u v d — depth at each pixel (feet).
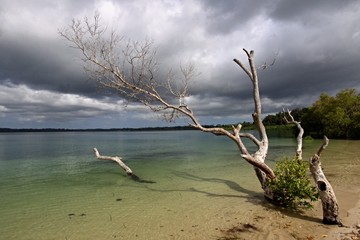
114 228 33.14
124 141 264.72
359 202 39.75
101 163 97.25
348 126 192.65
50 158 115.14
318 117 215.51
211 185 55.21
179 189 52.60
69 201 46.24
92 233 31.91
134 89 48.42
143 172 74.90
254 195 46.50
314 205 39.11
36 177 71.20
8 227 34.55
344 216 34.17
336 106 206.80
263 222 33.53
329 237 28.32
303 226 31.71
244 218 35.19
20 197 50.01
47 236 31.63
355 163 77.20
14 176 73.15
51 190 55.42
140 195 48.70
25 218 37.81
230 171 71.77
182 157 110.22
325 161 82.84
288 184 37.17
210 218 35.63
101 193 51.31
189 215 37.04
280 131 341.62
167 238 29.86
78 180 65.77
